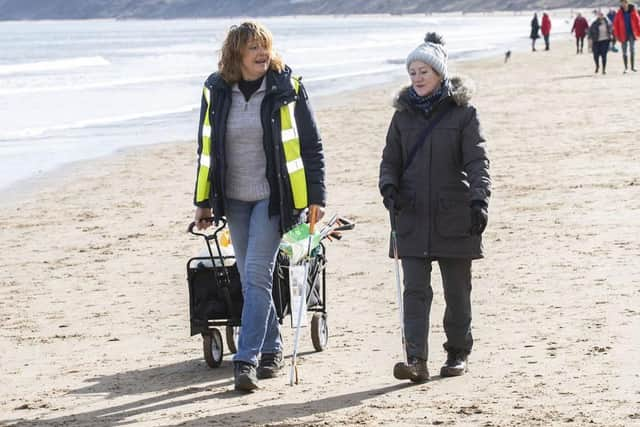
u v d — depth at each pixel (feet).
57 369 57.77
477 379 50.65
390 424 43.88
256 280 51.65
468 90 49.52
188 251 91.04
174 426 45.85
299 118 51.80
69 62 489.26
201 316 55.88
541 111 188.85
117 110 237.45
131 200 119.34
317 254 58.95
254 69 50.57
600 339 56.24
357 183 121.19
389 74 345.72
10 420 48.57
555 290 68.59
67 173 141.49
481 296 68.39
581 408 44.60
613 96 210.38
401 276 76.95
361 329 62.95
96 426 46.75
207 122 51.47
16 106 249.34
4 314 71.77
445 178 49.83
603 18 274.77
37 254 92.63
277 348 54.39
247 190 51.62
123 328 66.59
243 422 45.62
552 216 94.99
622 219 91.71
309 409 47.21
